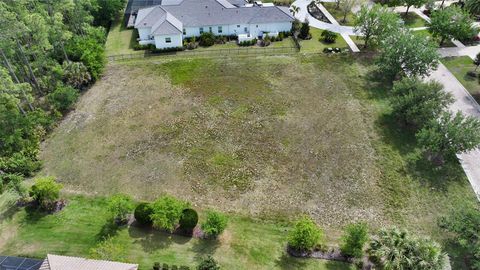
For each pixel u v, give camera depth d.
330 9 70.88
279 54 57.31
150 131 43.41
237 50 58.22
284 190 36.47
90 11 63.16
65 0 51.00
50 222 33.28
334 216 33.97
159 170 38.59
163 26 56.88
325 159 39.72
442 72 52.44
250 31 61.59
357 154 40.25
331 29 64.06
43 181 33.66
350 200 35.44
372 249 28.78
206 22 60.25
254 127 43.84
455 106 46.12
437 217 33.53
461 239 29.33
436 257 26.81
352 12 69.50
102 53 53.78
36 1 49.62
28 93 44.72
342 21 66.38
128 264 26.67
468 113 44.84
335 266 29.56
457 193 35.69
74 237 31.84
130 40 61.78
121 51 58.62
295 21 63.22
